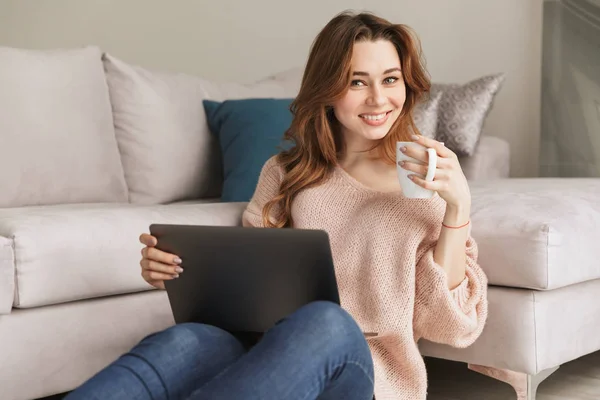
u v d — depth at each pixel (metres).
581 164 3.80
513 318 2.22
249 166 3.01
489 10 4.04
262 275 1.66
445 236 1.89
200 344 1.60
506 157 3.78
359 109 1.98
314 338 1.46
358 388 1.53
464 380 2.78
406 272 1.91
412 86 2.01
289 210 2.16
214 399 1.38
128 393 1.46
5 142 2.83
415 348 1.94
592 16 3.74
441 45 4.16
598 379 2.76
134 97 3.12
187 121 3.21
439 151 1.77
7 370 2.04
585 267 2.33
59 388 2.15
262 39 4.70
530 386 2.23
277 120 3.10
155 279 1.83
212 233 1.68
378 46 1.96
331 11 4.43
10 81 2.88
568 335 2.32
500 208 2.33
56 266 2.11
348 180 2.08
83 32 5.39
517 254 2.20
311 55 2.06
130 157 3.13
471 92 3.59
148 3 5.12
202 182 3.25
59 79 2.99
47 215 2.22
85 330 2.19
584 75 3.78
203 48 4.93
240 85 3.55
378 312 1.92
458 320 1.92
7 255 2.03
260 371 1.41
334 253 2.01
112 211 2.33
